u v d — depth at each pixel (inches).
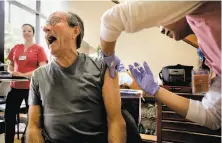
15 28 129.0
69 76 38.1
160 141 59.7
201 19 26.3
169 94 42.4
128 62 133.3
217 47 27.0
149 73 44.2
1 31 113.9
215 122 38.0
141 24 25.4
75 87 37.5
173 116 58.0
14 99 82.3
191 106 39.9
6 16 122.3
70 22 37.9
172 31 33.1
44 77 39.5
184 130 56.9
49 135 38.5
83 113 37.4
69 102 37.4
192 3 23.1
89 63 39.5
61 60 38.3
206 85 50.6
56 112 37.7
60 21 37.1
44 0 149.6
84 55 40.8
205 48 31.3
